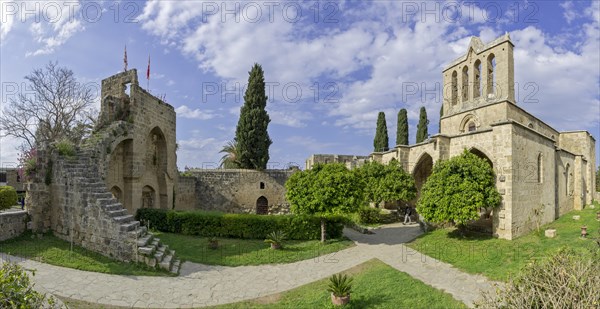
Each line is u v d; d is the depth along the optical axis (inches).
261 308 354.9
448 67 1171.9
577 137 1227.2
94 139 651.5
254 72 1230.3
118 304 342.6
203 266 491.8
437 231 713.0
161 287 399.2
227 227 688.4
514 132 598.5
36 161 547.2
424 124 1754.4
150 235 510.3
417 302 342.3
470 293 364.8
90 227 491.2
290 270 491.2
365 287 398.9
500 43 963.3
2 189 778.2
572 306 172.2
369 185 979.9
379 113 1844.2
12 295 181.0
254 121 1202.6
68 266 425.4
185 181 1041.5
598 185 1822.1
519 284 201.0
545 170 737.0
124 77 767.7
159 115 869.8
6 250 454.3
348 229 850.1
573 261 206.1
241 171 1167.6
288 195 673.0
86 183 508.7
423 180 1063.0
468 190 578.9
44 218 537.0
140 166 773.3
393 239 700.7
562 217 813.2
